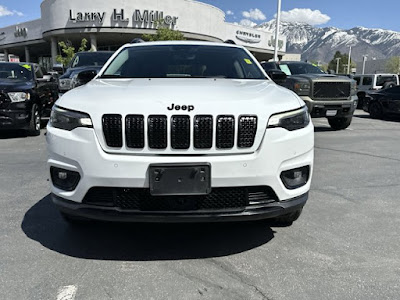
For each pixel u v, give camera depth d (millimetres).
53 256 2863
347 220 3615
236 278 2566
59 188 2775
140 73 3836
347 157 6488
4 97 8016
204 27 38125
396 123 12383
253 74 3955
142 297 2344
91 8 32438
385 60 88000
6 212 3764
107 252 2938
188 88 2939
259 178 2590
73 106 2715
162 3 33938
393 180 5043
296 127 2771
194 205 2598
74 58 10836
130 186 2531
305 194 2881
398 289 2445
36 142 7891
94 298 2330
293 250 2979
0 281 2508
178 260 2816
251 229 3373
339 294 2385
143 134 2535
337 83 9023
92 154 2562
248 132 2586
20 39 46750
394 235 3285
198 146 2547
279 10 19359
